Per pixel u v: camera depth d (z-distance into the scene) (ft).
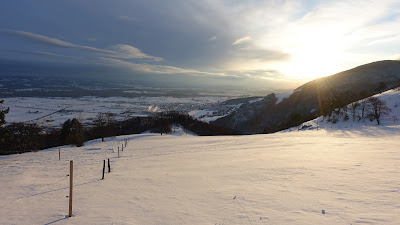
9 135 112.47
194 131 287.07
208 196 29.99
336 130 166.71
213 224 21.22
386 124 165.58
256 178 37.76
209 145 116.16
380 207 21.49
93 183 43.80
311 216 20.99
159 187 36.91
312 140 112.57
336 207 22.53
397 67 514.68
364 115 197.36
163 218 23.70
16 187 43.83
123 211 26.73
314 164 45.47
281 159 55.26
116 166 65.00
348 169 38.29
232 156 69.26
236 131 384.27
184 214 24.36
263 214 22.53
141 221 23.30
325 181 32.14
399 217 19.07
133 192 34.99
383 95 239.30
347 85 483.92
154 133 243.40
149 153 96.12
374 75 507.71
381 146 69.72
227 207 25.39
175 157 77.05
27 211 29.12
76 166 70.23
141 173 51.01
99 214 26.23
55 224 24.16
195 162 62.39
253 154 70.33
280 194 28.30
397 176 31.50
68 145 173.27
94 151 117.91
